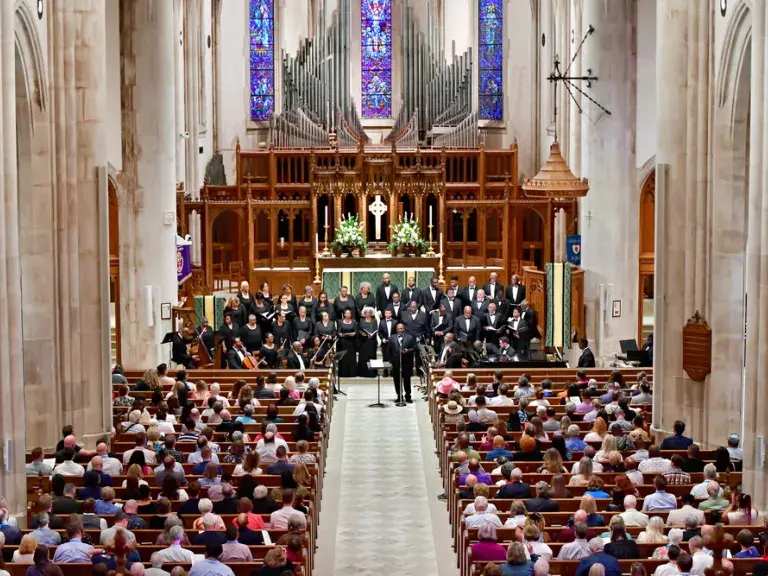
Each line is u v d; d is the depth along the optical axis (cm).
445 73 4722
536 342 3650
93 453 2055
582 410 2350
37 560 1384
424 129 4747
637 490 1802
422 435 2716
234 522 1636
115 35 3247
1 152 1892
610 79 3456
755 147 1920
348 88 4728
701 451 2114
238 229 4553
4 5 1892
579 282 3528
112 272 3569
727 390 2364
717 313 2364
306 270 4134
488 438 2120
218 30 4597
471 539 1656
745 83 2266
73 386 2420
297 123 4638
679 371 2433
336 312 3350
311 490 1902
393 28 4809
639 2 3434
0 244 1888
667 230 2434
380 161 4212
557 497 1772
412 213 4344
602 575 1343
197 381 2647
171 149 3331
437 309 3316
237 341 3014
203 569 1421
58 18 2359
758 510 1905
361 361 3322
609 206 3491
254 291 4116
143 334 3275
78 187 2408
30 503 1952
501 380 2505
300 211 4306
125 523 1595
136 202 3269
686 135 2408
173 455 1953
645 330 4009
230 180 4694
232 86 4672
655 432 2450
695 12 2373
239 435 2009
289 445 2173
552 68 4412
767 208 1898
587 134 3528
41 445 2377
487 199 4153
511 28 4703
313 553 1888
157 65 3256
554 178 3284
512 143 4591
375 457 2536
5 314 1902
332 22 4716
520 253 4312
